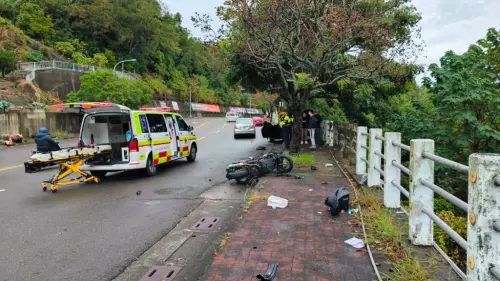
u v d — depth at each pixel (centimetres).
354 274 371
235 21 1218
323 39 1109
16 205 735
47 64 4562
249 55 1266
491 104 900
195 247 484
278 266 391
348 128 1227
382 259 404
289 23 1198
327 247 443
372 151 727
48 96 4109
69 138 2833
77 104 1123
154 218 625
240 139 2364
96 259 457
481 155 252
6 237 541
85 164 983
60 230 571
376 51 1270
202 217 620
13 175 1128
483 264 247
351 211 589
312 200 672
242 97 10531
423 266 376
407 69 1387
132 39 6750
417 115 1086
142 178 1016
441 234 586
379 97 1842
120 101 3688
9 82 4006
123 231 561
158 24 7269
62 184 893
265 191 753
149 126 1070
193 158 1358
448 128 952
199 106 8019
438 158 378
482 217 247
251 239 475
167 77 7750
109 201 755
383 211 546
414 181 428
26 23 5434
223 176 1027
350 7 1132
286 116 1645
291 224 534
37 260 456
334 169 1028
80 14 6178
